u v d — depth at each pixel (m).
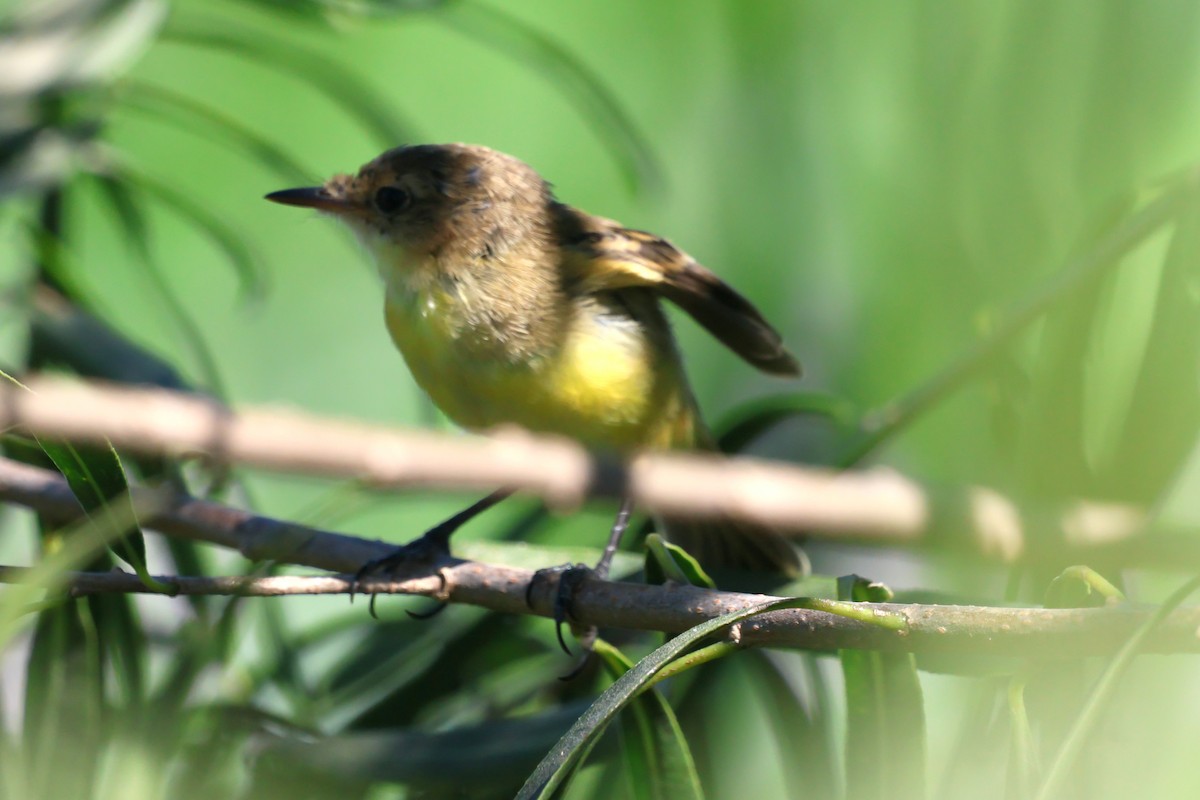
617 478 2.32
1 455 2.33
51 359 2.35
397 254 2.37
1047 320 2.30
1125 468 2.29
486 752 2.31
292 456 2.29
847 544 2.34
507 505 2.43
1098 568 2.29
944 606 2.26
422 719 2.34
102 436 2.29
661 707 2.29
